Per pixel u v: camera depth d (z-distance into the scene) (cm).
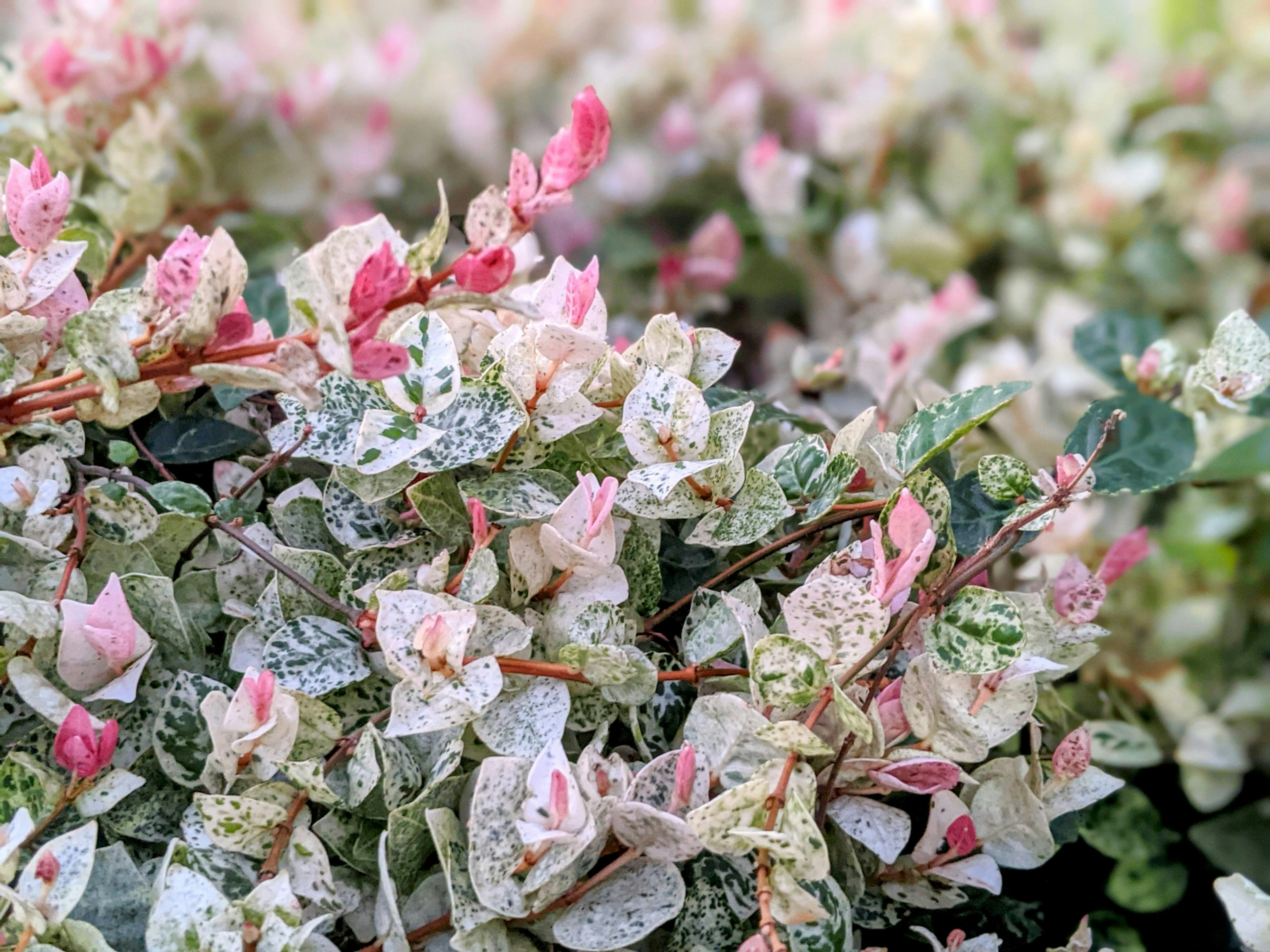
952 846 31
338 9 87
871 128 81
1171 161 80
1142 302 78
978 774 33
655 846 28
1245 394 39
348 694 31
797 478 35
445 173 86
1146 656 54
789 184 74
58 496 31
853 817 30
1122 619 54
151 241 50
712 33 94
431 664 28
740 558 36
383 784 29
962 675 32
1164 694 53
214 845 28
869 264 76
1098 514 53
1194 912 46
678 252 75
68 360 33
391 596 29
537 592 32
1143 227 78
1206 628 54
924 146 83
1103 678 54
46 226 29
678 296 73
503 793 28
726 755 30
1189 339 75
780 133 93
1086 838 47
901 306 70
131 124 49
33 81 50
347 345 24
